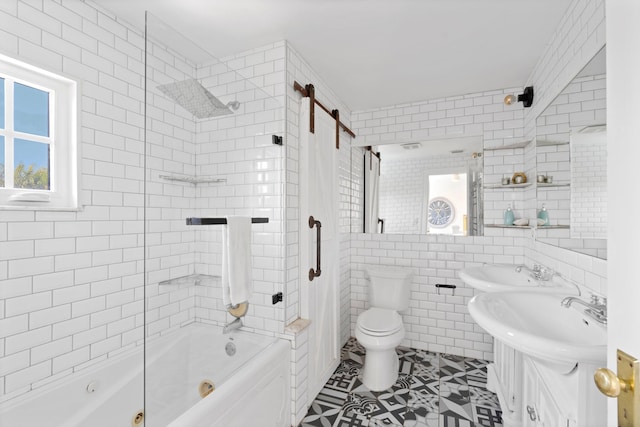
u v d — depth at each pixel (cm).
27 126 143
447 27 177
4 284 130
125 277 177
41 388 139
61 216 149
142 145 187
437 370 250
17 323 134
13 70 137
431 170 288
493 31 181
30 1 137
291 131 199
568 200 161
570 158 160
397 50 202
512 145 248
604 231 125
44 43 141
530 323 134
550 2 156
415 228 293
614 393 49
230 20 170
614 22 54
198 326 162
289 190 196
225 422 135
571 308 128
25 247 136
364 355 277
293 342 186
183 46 157
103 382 160
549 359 90
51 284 145
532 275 195
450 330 279
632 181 50
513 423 166
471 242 273
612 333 54
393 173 302
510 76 238
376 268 293
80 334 156
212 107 169
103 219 167
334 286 253
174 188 157
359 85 255
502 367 197
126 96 178
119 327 174
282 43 190
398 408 200
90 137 160
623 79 52
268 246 189
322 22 172
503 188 261
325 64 221
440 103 282
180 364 149
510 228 258
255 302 185
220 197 173
